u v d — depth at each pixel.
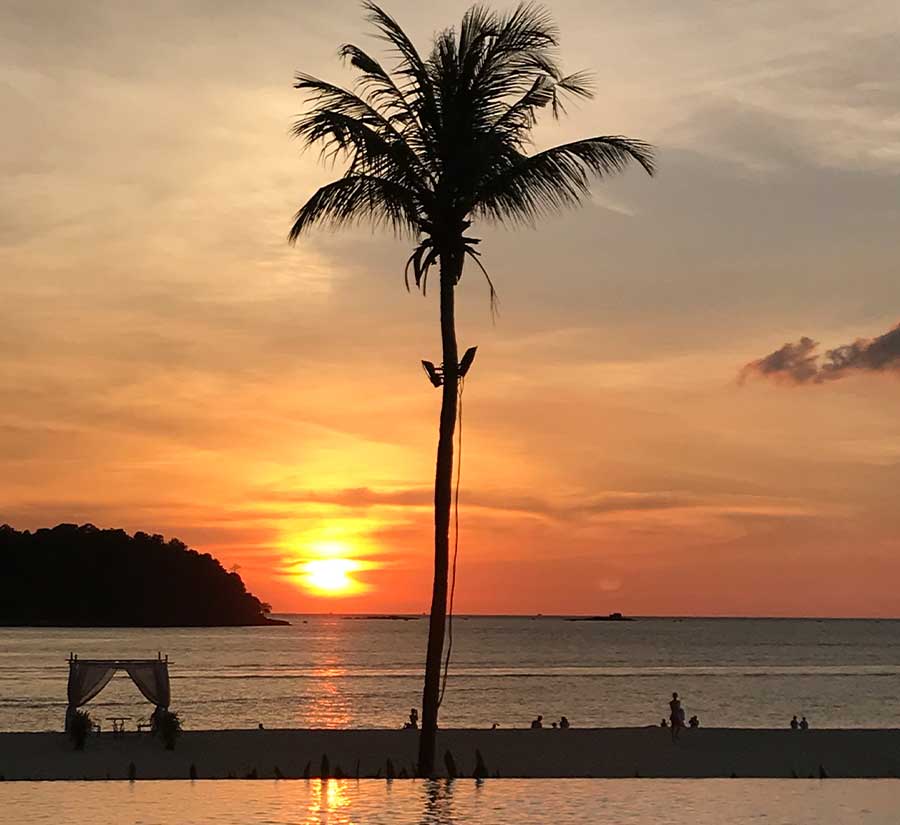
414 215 25.44
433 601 24.88
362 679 122.69
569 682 119.69
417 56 25.09
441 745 43.38
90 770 37.88
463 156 24.64
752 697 97.88
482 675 133.75
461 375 25.44
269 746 43.34
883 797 18.55
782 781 20.39
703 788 19.50
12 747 44.06
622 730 49.19
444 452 25.25
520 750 42.09
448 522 25.09
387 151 24.59
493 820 16.45
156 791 19.03
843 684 116.50
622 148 25.27
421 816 16.73
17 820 16.41
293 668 146.12
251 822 16.30
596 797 18.55
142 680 49.59
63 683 115.19
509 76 25.31
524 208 25.81
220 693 99.75
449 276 25.47
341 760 39.00
